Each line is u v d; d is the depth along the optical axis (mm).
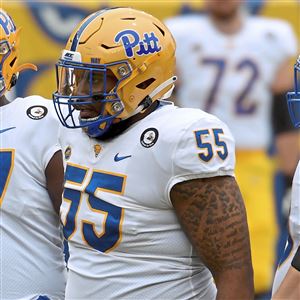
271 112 21750
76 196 11695
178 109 11492
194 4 22125
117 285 11430
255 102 21625
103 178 11453
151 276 11375
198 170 10992
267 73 21672
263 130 21672
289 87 21703
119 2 21875
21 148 13055
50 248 13258
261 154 21672
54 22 21531
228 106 21531
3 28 13188
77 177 11727
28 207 13031
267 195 21469
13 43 13336
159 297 11383
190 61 21547
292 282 10891
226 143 11250
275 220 21703
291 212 11523
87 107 11438
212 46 21516
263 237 21266
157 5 22000
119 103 11352
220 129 11297
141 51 11430
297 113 13086
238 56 21562
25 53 21375
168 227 11312
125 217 11305
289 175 21781
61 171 12914
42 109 13211
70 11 21609
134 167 11258
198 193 11031
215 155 11086
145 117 11523
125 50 11352
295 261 10914
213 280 11961
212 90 21547
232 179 11227
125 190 11289
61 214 11906
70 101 11398
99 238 11445
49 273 13211
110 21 11508
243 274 11070
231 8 21375
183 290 11438
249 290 11125
